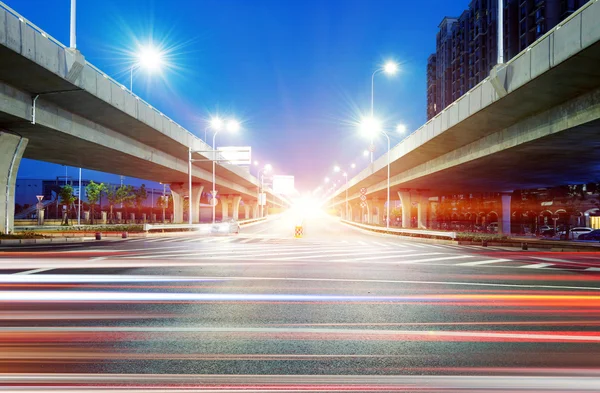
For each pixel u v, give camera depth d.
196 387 3.82
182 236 36.22
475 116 20.64
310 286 9.67
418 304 7.71
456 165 30.53
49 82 18.16
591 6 12.27
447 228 68.56
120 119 25.08
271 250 20.67
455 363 4.52
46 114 20.94
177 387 3.82
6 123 20.25
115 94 22.25
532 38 58.69
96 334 5.56
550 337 5.55
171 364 4.43
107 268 12.67
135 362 4.48
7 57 15.30
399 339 5.42
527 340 5.40
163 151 37.53
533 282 10.68
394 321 6.40
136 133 29.34
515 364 4.48
